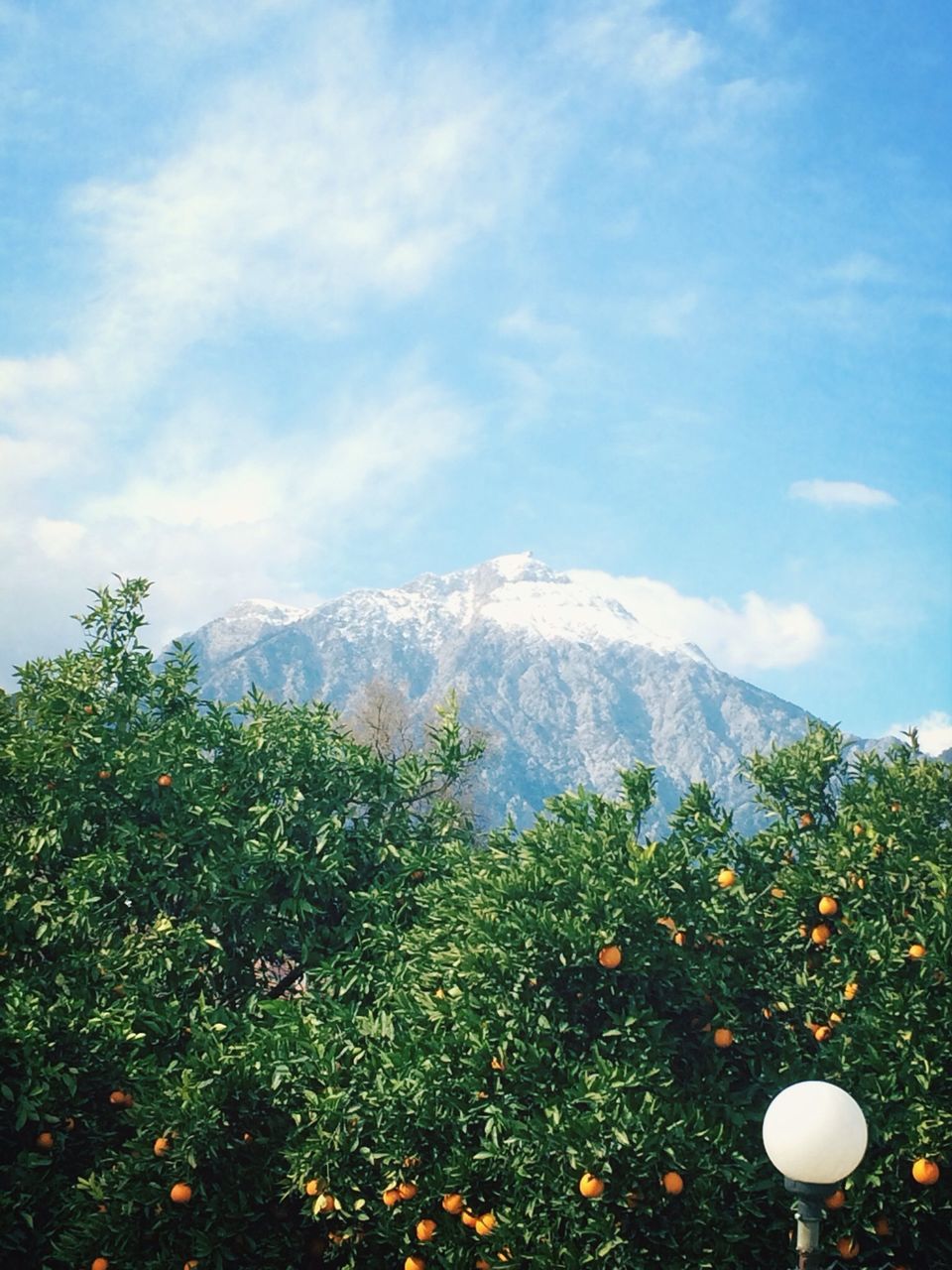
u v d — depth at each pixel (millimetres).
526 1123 7277
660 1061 7629
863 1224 7191
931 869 8297
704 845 8797
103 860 9523
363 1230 7641
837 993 8242
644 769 9156
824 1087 5820
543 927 7648
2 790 10086
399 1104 7512
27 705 11078
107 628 11633
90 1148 8344
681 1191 6977
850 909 8430
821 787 9984
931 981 7852
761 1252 7332
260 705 11211
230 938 10094
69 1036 8328
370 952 9805
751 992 8453
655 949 7797
